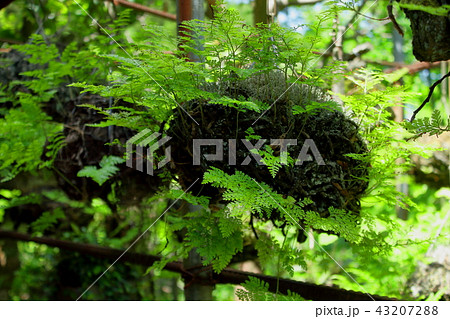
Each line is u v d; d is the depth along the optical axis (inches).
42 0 76.9
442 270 61.5
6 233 76.0
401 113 58.6
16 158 58.5
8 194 74.5
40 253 93.7
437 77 106.8
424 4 32.8
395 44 90.8
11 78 67.6
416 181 71.6
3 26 90.4
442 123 38.4
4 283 98.7
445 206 72.7
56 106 63.5
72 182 58.1
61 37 71.7
